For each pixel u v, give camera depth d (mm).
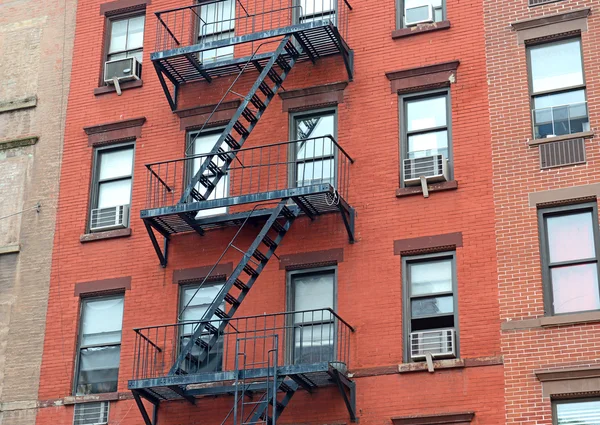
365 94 25141
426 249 23281
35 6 29469
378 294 23266
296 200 23516
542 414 21078
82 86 28062
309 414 22672
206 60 27125
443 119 24500
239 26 27188
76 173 27125
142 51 28078
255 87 24656
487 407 21516
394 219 23750
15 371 25547
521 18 24453
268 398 21500
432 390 22000
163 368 24281
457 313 22625
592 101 23250
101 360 25188
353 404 22406
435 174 23656
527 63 24125
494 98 24016
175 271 25094
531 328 21766
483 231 22984
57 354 25391
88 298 25859
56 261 26328
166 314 24812
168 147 26484
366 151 24609
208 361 24125
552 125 23547
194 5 26781
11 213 27297
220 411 23438
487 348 22000
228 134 24469
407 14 25531
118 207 26156
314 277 24172
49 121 28000
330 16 26375
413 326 22938
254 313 24078
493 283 22469
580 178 22656
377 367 22578
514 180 23125
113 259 25797
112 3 28719
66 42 28828
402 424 21938
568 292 22109
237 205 24922
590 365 21031
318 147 25234
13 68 29016
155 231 25562
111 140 27109
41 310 25969
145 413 23297
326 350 23297
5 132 28281
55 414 24734
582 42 23766
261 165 24453
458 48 24797
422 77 24797
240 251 23781
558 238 22578
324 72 25703
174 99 26781
